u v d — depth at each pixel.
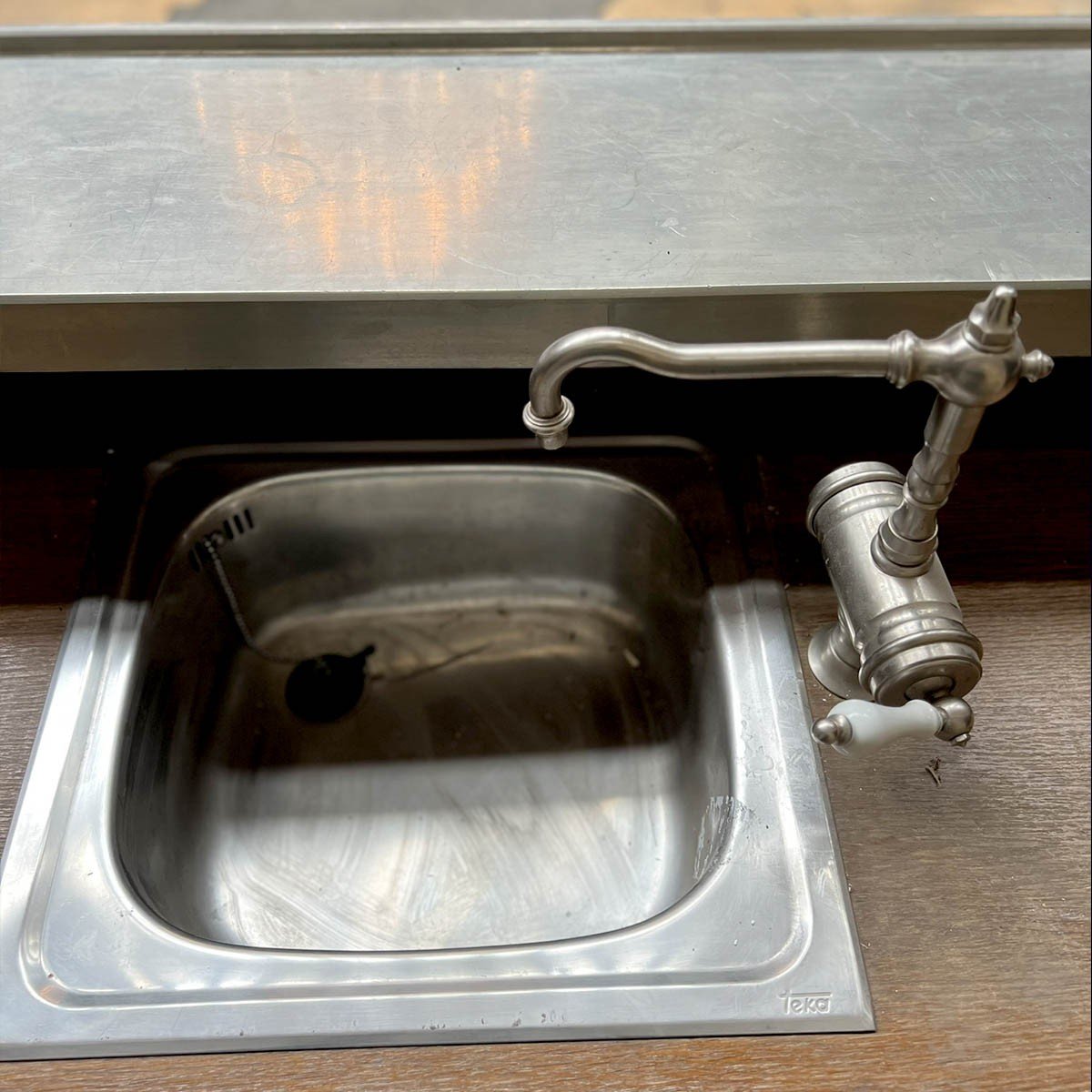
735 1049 0.55
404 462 0.86
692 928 0.59
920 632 0.57
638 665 0.90
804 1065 0.54
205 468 0.85
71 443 0.87
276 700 0.88
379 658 0.92
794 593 0.76
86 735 0.68
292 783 0.83
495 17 0.95
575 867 0.77
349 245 0.69
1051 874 0.62
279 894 0.75
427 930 0.73
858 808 0.65
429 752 0.85
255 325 0.68
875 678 0.58
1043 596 0.76
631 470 0.86
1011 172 0.75
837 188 0.73
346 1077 0.54
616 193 0.73
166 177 0.73
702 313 0.68
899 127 0.78
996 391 0.49
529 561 0.93
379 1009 0.56
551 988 0.57
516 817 0.80
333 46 0.84
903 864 0.62
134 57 0.82
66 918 0.60
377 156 0.75
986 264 0.68
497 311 0.67
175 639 0.80
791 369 0.51
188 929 0.69
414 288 0.66
